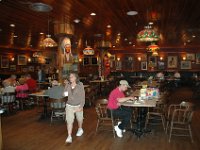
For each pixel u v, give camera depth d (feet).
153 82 35.45
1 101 26.35
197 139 16.83
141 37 23.70
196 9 21.90
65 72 28.02
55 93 20.57
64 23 27.53
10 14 22.66
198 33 37.91
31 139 17.22
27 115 25.98
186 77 59.57
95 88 33.86
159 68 62.34
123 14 23.47
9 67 49.90
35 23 27.27
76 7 20.42
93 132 18.78
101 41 46.85
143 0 18.62
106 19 25.73
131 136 17.65
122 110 17.54
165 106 19.20
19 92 29.22
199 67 59.77
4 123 22.26
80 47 55.42
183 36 41.86
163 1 19.03
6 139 17.29
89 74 60.34
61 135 18.12
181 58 60.95
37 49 57.11
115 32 35.37
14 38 39.52
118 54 65.21
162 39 46.44
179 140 16.62
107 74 48.24
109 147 15.34
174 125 20.56
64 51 28.19
